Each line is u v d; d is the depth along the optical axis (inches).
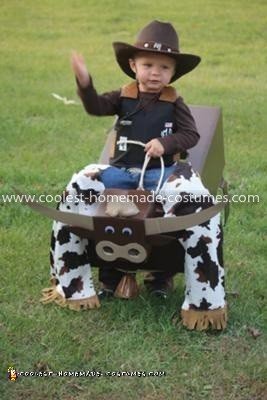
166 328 144.3
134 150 144.1
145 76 143.2
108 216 138.1
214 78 362.0
